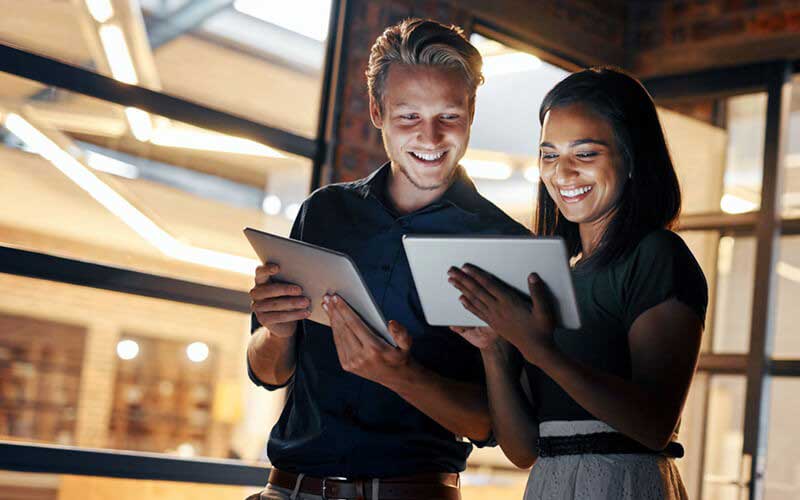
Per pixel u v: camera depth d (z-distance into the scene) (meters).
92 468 3.21
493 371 1.93
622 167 1.80
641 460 1.71
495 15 4.20
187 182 3.44
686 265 1.72
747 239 4.25
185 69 3.42
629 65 4.74
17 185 3.14
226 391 3.49
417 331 2.12
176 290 3.40
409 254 1.68
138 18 3.33
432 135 2.07
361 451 2.08
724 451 4.15
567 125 1.81
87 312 3.24
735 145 4.37
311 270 1.84
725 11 4.45
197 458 3.41
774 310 4.15
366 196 2.22
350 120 3.78
